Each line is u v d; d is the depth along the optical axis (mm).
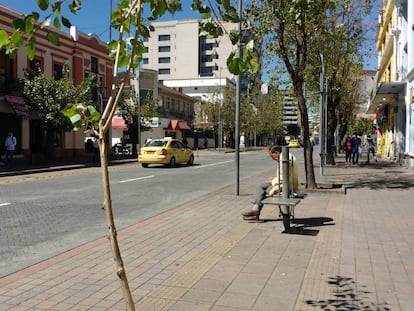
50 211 10047
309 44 13961
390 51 29969
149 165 27281
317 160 31484
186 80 83562
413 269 5465
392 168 22500
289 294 4590
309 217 8914
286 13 9438
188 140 66312
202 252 6293
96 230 8086
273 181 8547
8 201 11500
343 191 12336
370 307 4258
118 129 50250
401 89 24922
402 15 23984
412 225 8125
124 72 3033
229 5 2920
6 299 4516
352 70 24578
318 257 5992
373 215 9125
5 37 2631
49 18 2732
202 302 4371
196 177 18609
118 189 14227
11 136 22391
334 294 4598
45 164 25438
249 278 5105
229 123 61250
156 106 41000
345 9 16094
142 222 8586
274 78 20109
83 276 5262
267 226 8094
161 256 6109
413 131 21203
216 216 9195
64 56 32125
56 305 4344
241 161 32312
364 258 5949
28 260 6141
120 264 2736
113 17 2883
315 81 21125
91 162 27953
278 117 73500
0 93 25562
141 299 4465
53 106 24328
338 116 34656
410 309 4211
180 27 110938
